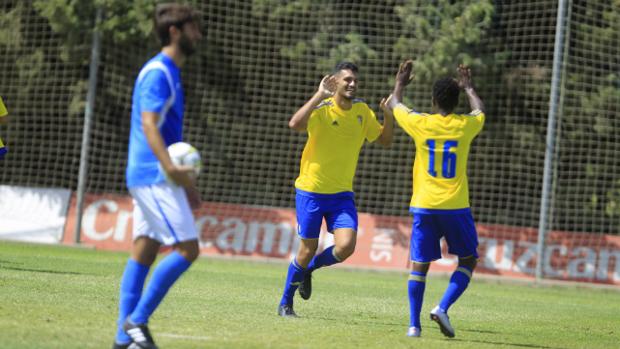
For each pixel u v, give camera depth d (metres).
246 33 77.75
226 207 66.00
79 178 65.12
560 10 61.22
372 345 22.53
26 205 66.38
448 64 68.81
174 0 70.81
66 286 33.12
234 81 76.94
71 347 18.91
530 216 77.00
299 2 74.50
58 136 76.56
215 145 77.06
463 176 26.42
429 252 26.34
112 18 68.94
